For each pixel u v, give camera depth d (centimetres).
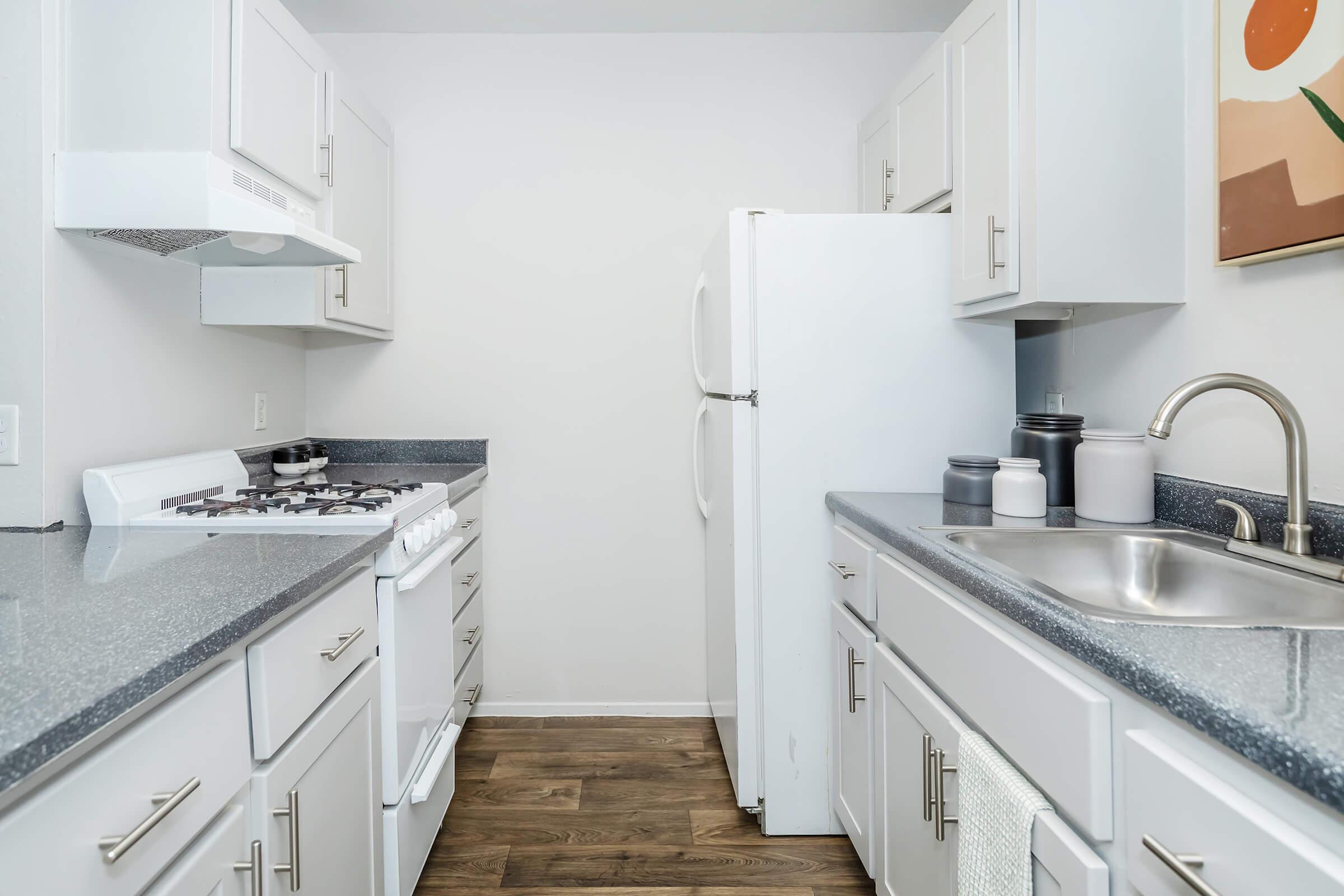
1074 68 152
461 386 266
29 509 141
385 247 250
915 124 214
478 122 264
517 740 250
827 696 194
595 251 266
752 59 266
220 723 87
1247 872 59
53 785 61
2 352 141
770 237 192
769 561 193
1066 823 88
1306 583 105
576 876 177
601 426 267
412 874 158
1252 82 131
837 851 188
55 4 146
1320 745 54
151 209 147
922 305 193
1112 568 142
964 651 113
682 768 230
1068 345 199
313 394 265
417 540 157
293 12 249
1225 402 142
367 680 135
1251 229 132
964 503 173
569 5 246
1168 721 72
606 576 270
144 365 172
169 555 119
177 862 79
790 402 192
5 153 142
